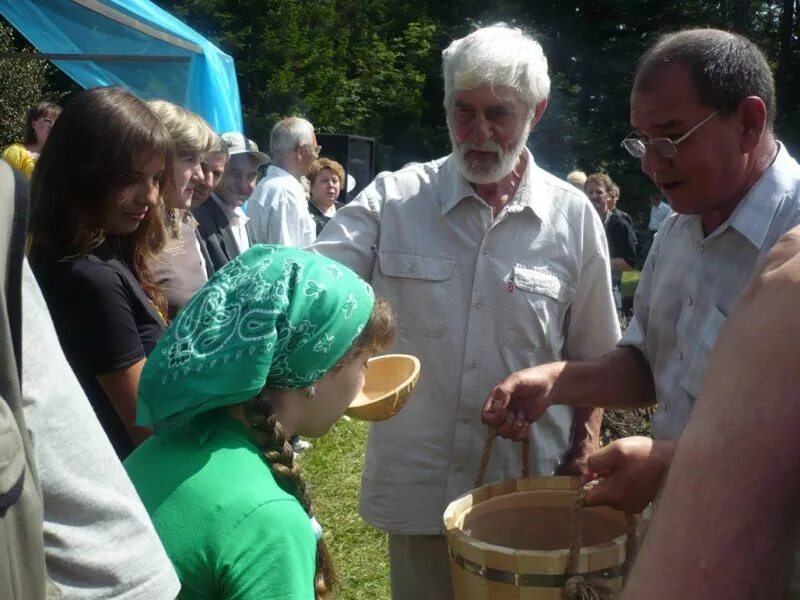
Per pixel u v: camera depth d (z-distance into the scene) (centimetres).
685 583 58
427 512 224
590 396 207
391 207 226
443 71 223
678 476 61
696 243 187
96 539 108
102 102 200
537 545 187
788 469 56
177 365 138
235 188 428
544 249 223
